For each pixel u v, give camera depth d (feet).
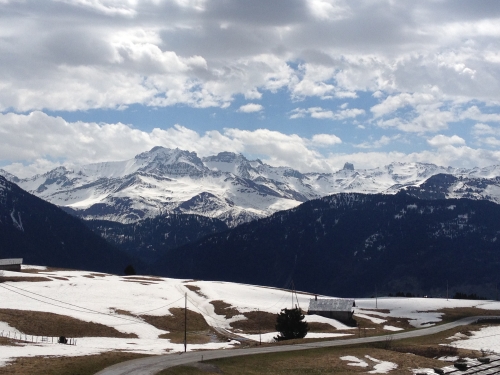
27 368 236.84
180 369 267.80
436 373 290.15
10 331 385.29
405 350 379.55
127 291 588.50
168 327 480.23
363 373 297.33
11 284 557.74
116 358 285.43
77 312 471.62
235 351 339.36
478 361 331.36
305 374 292.20
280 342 395.34
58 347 315.58
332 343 388.37
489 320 604.49
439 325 556.10
